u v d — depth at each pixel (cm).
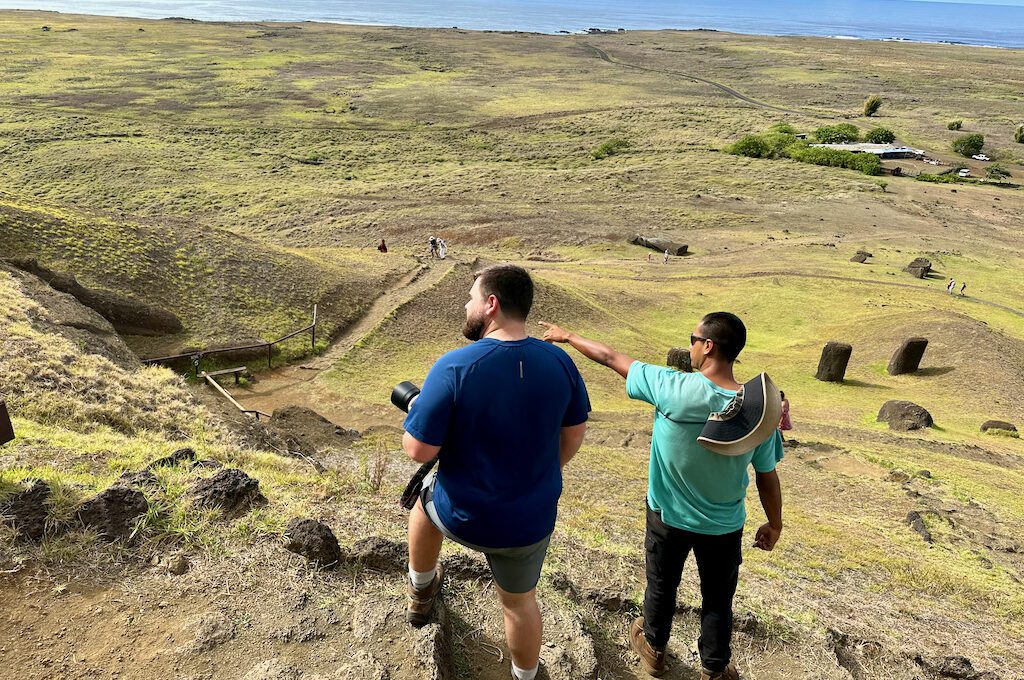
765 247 5769
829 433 2241
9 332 1526
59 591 386
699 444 369
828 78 18012
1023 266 5450
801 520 1273
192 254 3306
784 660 486
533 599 347
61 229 3023
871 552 1123
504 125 11544
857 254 5328
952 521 1360
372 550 454
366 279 3716
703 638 413
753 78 17888
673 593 417
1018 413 2727
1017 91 16738
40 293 2267
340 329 3178
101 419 1212
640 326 3928
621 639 466
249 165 8719
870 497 1479
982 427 2480
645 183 8019
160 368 1839
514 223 6500
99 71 15162
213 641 362
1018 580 1102
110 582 400
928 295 4497
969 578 1071
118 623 370
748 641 496
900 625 820
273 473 938
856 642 553
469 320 327
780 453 391
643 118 11938
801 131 11206
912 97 15638
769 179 8231
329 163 9006
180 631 367
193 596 398
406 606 399
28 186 7631
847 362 3152
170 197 7456
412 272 3972
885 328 3744
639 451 1769
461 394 296
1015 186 8919
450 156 9506
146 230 3359
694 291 4656
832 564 1050
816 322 4094
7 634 352
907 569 1067
